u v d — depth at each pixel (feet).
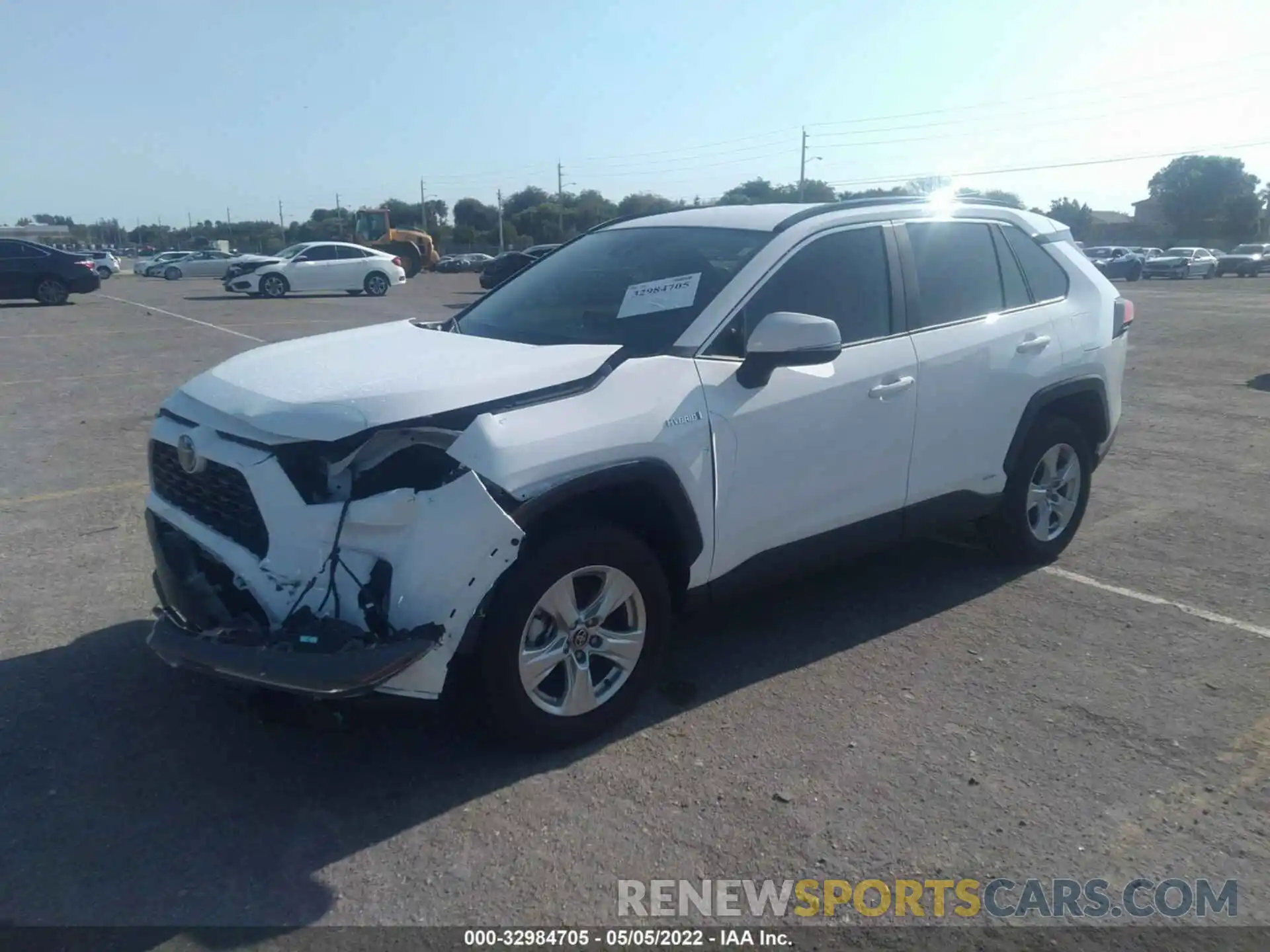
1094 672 14.49
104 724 12.82
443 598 10.57
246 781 11.62
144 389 37.40
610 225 17.30
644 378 12.37
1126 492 23.68
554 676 12.46
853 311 14.73
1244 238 261.85
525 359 12.25
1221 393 37.06
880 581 17.90
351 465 10.68
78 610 16.30
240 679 10.05
